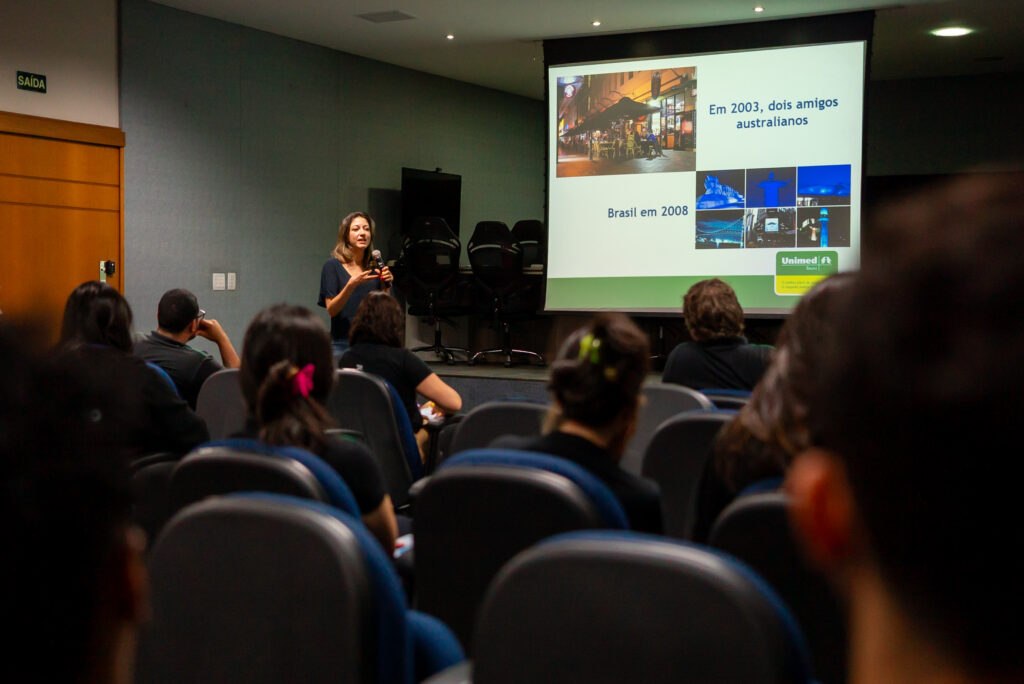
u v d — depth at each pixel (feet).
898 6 23.29
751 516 4.48
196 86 25.31
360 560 3.94
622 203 26.09
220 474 5.37
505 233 26.68
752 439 4.85
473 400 23.98
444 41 27.86
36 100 21.84
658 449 7.78
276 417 6.05
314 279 29.04
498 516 5.31
